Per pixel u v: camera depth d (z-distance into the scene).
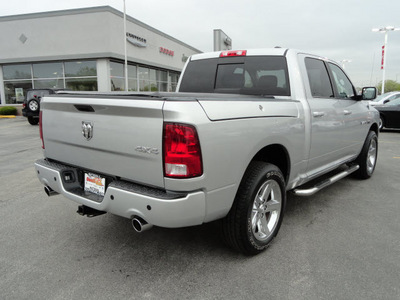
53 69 20.88
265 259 2.97
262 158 3.40
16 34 20.56
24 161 7.32
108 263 2.94
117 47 20.36
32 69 21.12
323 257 3.00
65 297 2.46
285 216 3.98
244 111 2.67
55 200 4.62
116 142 2.53
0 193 4.96
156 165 2.32
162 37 26.69
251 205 2.82
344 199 4.60
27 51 20.61
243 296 2.45
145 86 25.19
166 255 3.07
